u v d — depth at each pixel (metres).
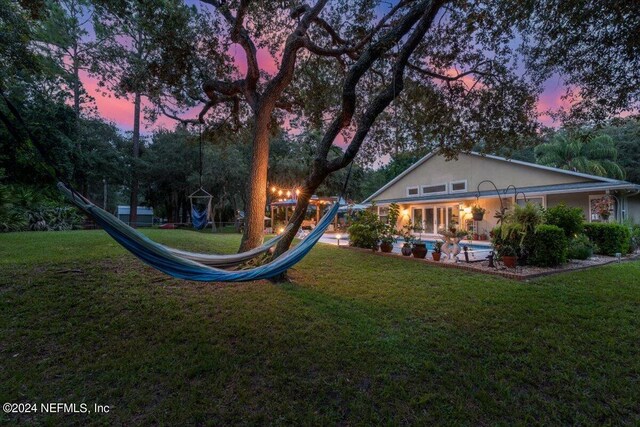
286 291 5.42
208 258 4.41
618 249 9.70
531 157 24.62
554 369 3.08
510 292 5.42
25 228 12.54
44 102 16.39
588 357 3.29
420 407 2.54
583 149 19.44
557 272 7.00
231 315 4.29
